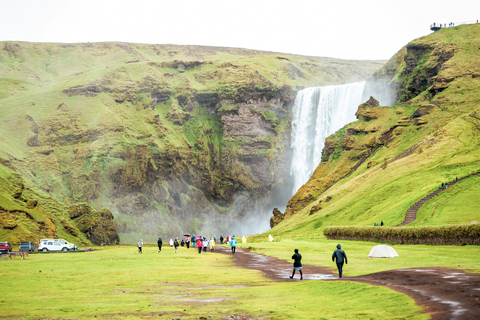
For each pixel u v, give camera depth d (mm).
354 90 199250
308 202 144500
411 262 35469
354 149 149000
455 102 129000
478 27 161625
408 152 116875
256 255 55875
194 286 27812
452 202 75438
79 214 152625
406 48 173250
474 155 98562
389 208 87500
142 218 187250
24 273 34500
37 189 158750
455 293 18531
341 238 76312
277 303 20531
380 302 18625
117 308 20031
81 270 37344
